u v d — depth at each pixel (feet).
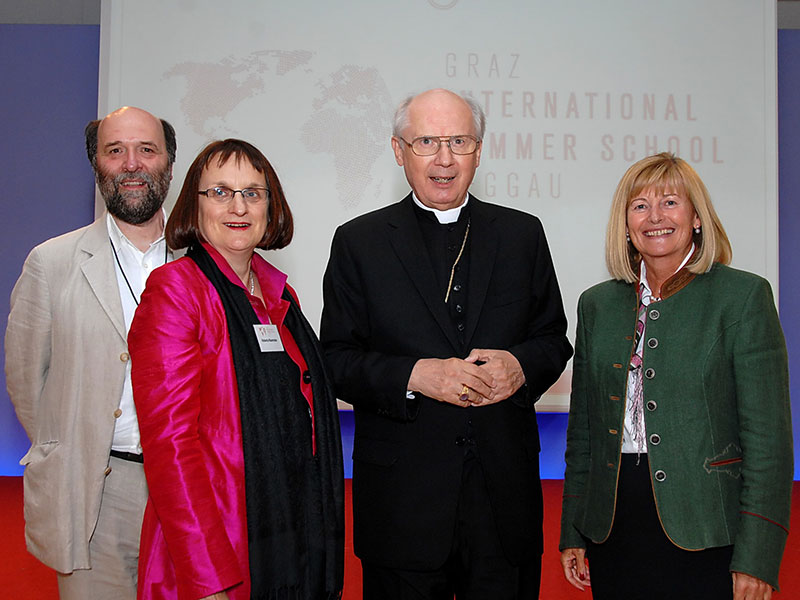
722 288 5.60
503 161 14.90
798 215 17.26
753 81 14.99
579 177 14.92
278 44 14.85
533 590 6.35
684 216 5.66
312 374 5.65
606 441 5.85
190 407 4.78
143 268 6.72
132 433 6.20
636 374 5.78
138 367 4.85
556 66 14.96
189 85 14.75
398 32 14.90
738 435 5.54
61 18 16.70
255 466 4.91
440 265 6.53
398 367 5.95
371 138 14.85
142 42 14.76
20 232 16.78
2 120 16.74
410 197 6.93
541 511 6.42
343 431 16.02
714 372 5.47
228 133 14.75
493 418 6.12
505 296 6.39
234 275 5.37
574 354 6.68
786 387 5.47
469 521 6.09
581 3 15.02
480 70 14.90
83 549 5.94
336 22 14.89
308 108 14.84
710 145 14.97
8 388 6.52
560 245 14.89
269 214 5.72
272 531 4.93
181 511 4.58
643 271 6.08
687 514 5.34
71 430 6.07
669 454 5.44
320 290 14.78
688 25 15.01
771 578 5.15
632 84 14.98
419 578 6.02
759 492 5.25
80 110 16.78
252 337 5.19
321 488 5.41
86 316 6.19
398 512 6.02
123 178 6.54
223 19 14.83
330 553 5.33
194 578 4.51
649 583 5.45
